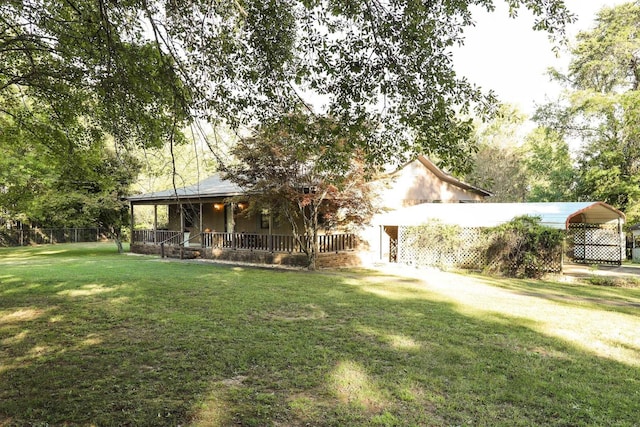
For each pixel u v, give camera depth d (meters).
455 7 4.86
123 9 5.80
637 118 24.86
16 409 4.27
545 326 7.62
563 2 4.58
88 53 6.93
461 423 3.98
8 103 9.82
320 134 5.25
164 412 4.20
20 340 6.61
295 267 17.56
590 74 28.62
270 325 7.57
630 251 24.00
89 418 4.09
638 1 26.39
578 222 21.48
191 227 24.94
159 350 6.12
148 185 31.59
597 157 27.80
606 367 5.52
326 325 7.59
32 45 7.64
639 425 3.97
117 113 7.54
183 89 5.83
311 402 4.43
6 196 18.23
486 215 18.00
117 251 28.75
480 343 6.52
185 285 11.97
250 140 14.52
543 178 38.72
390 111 5.26
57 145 10.34
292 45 5.27
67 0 6.14
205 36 5.47
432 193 23.50
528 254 15.10
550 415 4.17
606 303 10.29
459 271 16.81
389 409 4.27
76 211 26.19
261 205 16.56
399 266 18.67
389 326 7.53
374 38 4.88
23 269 15.79
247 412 4.21
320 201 16.25
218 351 6.07
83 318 8.01
